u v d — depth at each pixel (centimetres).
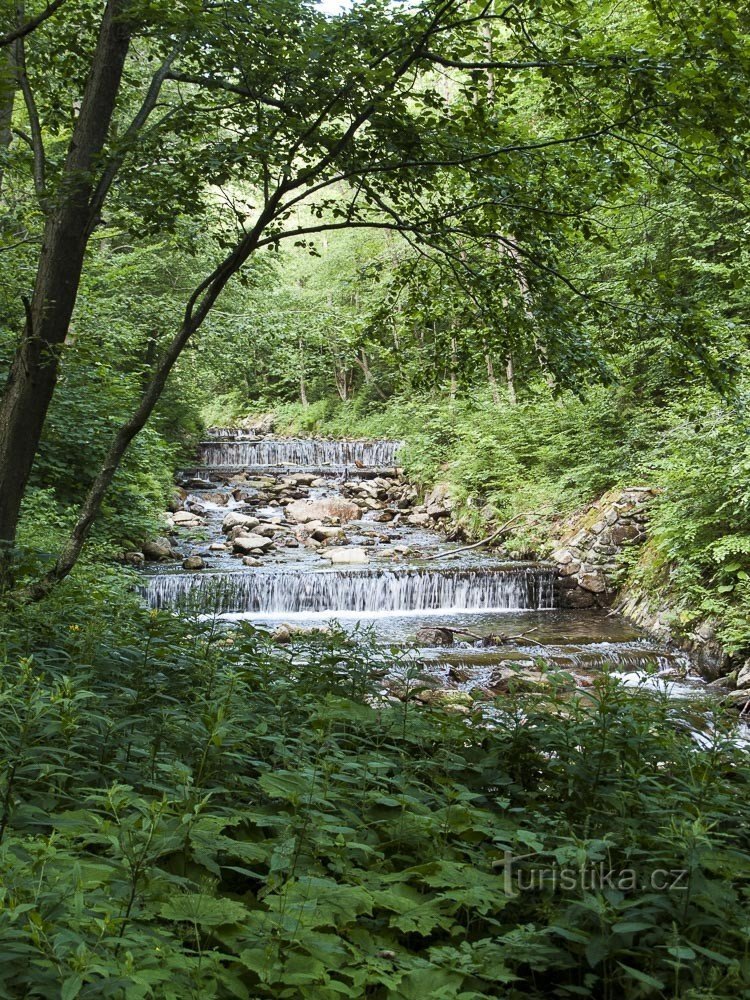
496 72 591
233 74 558
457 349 718
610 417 1702
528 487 1892
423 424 2705
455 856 313
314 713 400
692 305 598
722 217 1241
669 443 1422
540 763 384
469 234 639
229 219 862
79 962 170
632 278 612
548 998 246
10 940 179
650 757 360
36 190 625
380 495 2511
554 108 595
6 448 591
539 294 643
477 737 412
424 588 1534
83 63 721
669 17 502
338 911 242
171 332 1600
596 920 247
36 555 582
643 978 212
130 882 229
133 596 1041
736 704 1000
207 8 550
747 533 1210
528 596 1556
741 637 1096
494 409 2105
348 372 4044
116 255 1725
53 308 597
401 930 255
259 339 1634
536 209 592
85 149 602
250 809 312
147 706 387
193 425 2852
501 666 1102
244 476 2658
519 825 342
